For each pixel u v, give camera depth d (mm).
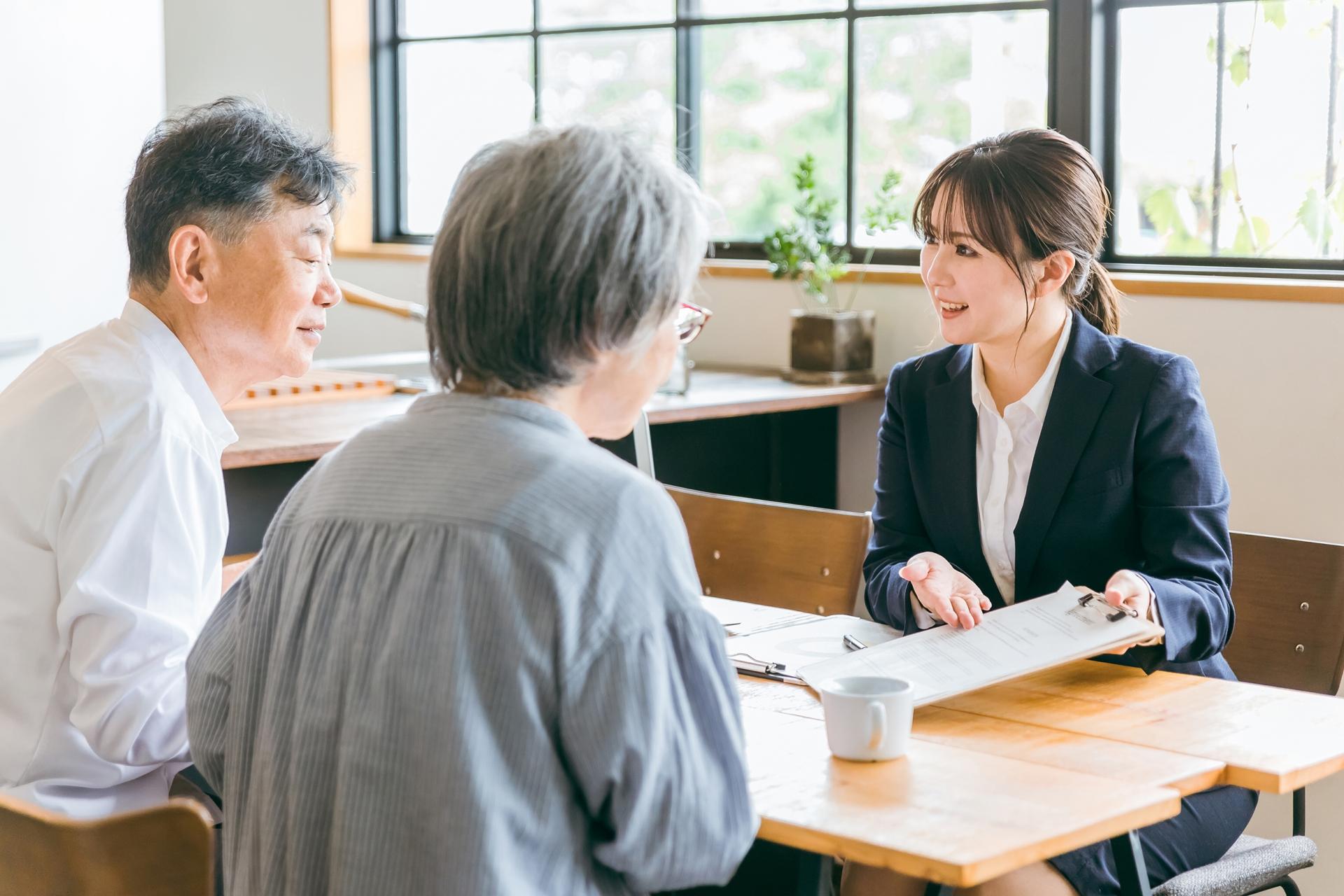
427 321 1063
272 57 4535
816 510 2174
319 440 2375
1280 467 2820
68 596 1353
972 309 1717
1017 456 1771
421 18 4426
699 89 3859
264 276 1506
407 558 976
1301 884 2648
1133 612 1495
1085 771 1247
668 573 986
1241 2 2992
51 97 3422
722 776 989
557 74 4141
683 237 1041
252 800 1048
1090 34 3158
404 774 942
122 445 1392
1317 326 2752
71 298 3539
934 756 1284
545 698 942
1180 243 3139
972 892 1421
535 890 946
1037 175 1675
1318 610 1886
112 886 958
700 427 3260
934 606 1618
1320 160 2926
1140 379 1715
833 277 3383
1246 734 1354
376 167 4535
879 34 3521
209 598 1487
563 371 1027
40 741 1397
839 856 1089
